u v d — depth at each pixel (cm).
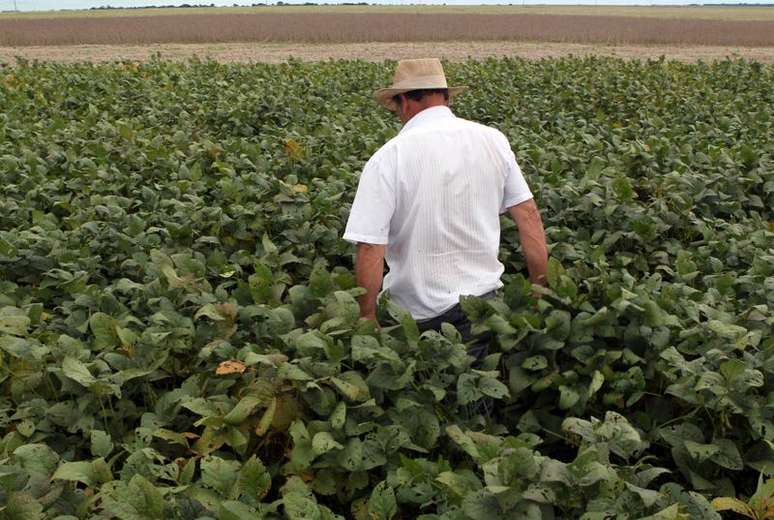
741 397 326
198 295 430
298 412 343
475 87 1515
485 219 414
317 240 572
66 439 360
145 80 1606
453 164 399
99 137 944
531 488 258
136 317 442
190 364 405
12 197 712
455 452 353
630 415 388
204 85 1531
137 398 404
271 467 352
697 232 625
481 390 334
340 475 336
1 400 376
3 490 272
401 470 303
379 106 1234
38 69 1789
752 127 1030
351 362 366
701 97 1384
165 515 271
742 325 402
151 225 620
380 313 408
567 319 374
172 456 360
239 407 335
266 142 889
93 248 563
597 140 885
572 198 638
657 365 367
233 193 656
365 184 399
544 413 381
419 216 398
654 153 822
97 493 297
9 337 358
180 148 912
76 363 343
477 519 252
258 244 592
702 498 261
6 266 536
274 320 373
